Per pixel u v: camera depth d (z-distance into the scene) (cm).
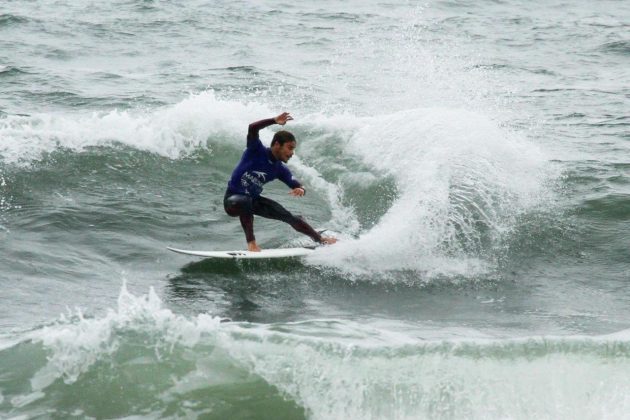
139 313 2511
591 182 4441
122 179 4256
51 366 2386
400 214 3875
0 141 4359
